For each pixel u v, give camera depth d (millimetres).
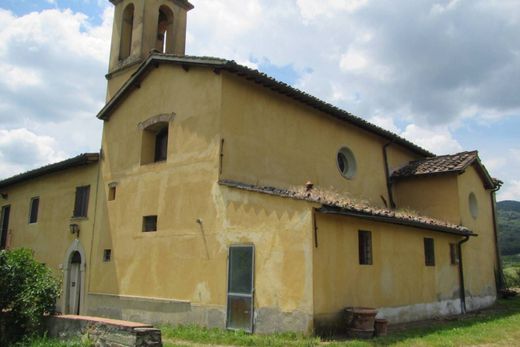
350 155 17500
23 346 9805
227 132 12648
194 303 12094
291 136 14633
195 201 12734
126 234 14766
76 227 17281
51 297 10781
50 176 19812
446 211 17984
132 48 18219
